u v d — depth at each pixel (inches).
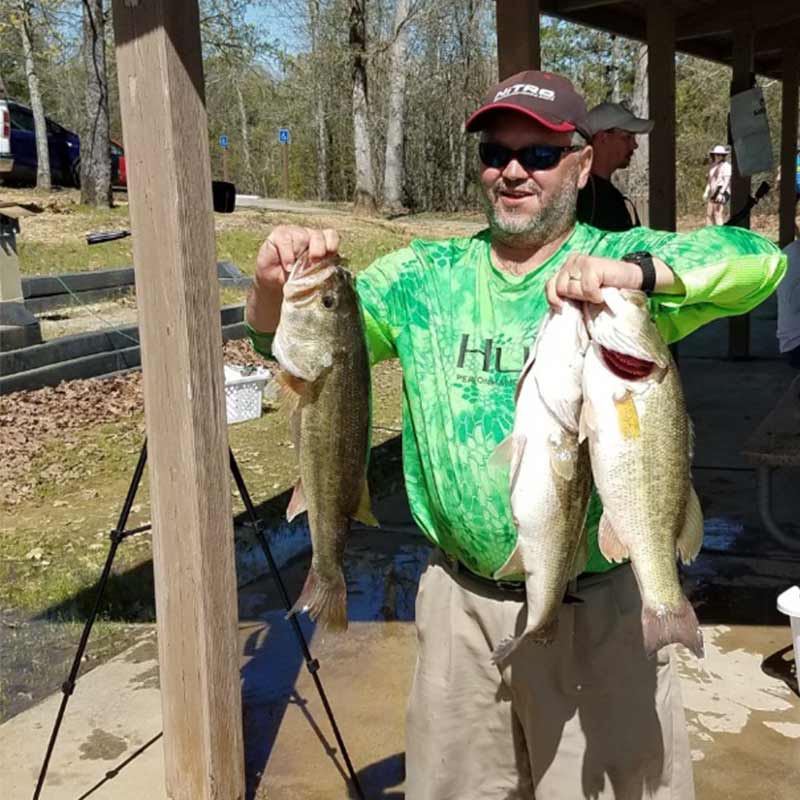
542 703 88.4
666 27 296.7
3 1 836.6
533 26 186.9
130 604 190.1
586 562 85.7
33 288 442.3
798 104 410.9
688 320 84.3
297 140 1827.0
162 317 107.7
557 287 76.9
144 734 140.7
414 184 1445.6
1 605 190.2
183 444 109.0
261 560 208.8
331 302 80.3
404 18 989.8
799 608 129.4
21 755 136.1
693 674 150.6
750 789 122.1
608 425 74.6
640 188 764.0
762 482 184.4
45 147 809.5
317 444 82.0
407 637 168.6
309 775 129.8
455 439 87.7
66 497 252.4
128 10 102.3
